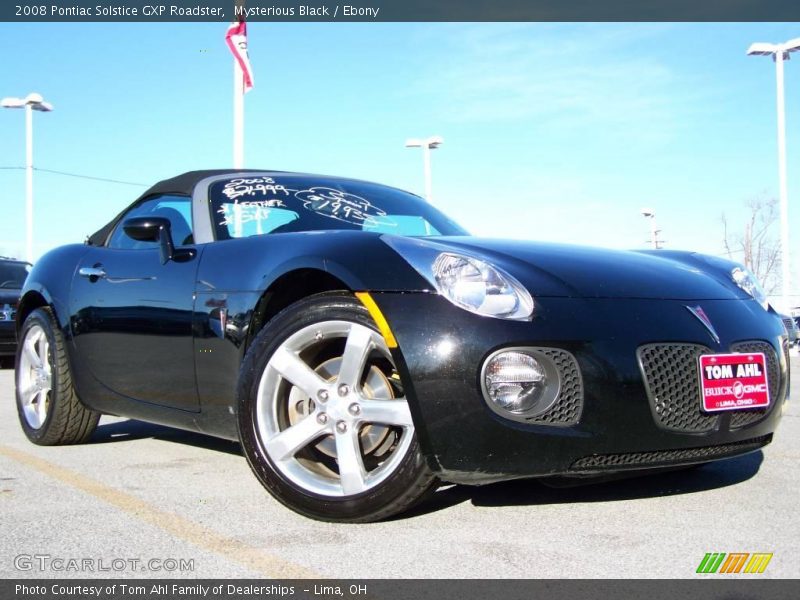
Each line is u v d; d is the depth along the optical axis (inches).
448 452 93.0
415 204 159.8
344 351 102.3
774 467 132.6
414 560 87.4
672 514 104.2
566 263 108.9
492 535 95.7
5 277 439.8
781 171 756.0
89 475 131.8
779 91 753.0
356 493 99.6
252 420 108.2
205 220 136.8
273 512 107.5
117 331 140.6
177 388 127.5
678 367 101.1
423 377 94.0
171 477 129.7
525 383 94.6
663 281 110.8
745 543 92.1
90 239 169.9
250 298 114.1
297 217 139.6
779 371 112.2
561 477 101.0
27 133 857.5
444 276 97.9
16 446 162.9
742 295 118.3
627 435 96.7
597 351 96.7
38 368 165.2
